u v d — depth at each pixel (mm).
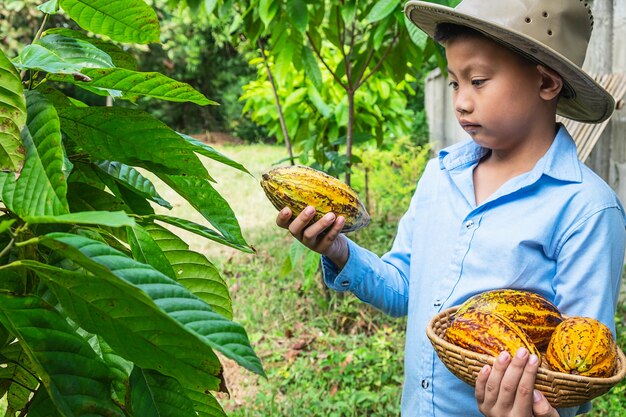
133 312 1006
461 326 1422
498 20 1562
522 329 1428
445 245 1730
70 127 1236
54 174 1002
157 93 1205
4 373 1278
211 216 1413
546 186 1636
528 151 1653
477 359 1367
